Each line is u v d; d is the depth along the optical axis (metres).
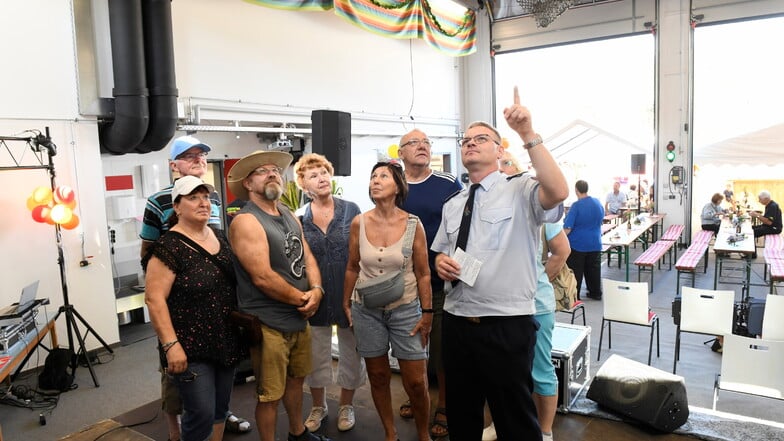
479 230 1.92
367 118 8.89
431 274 2.81
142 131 5.09
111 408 3.69
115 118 5.00
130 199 5.78
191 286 2.14
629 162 10.31
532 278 1.92
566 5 7.10
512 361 1.89
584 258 6.59
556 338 3.19
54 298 4.66
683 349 4.88
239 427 2.89
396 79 9.62
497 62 11.31
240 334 2.30
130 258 5.90
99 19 4.99
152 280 2.11
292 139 7.73
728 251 6.48
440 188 2.85
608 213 10.41
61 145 4.71
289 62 7.46
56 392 3.93
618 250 8.33
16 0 4.39
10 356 3.29
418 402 2.50
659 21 9.53
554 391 2.43
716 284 6.98
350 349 2.81
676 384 2.69
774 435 2.62
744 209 9.06
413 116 10.06
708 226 8.92
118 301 5.40
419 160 2.83
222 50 6.55
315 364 2.83
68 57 4.75
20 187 4.46
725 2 8.98
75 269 4.79
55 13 4.65
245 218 2.26
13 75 4.39
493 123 11.45
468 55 11.47
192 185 2.16
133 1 4.92
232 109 6.66
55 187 4.34
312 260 2.54
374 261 2.39
